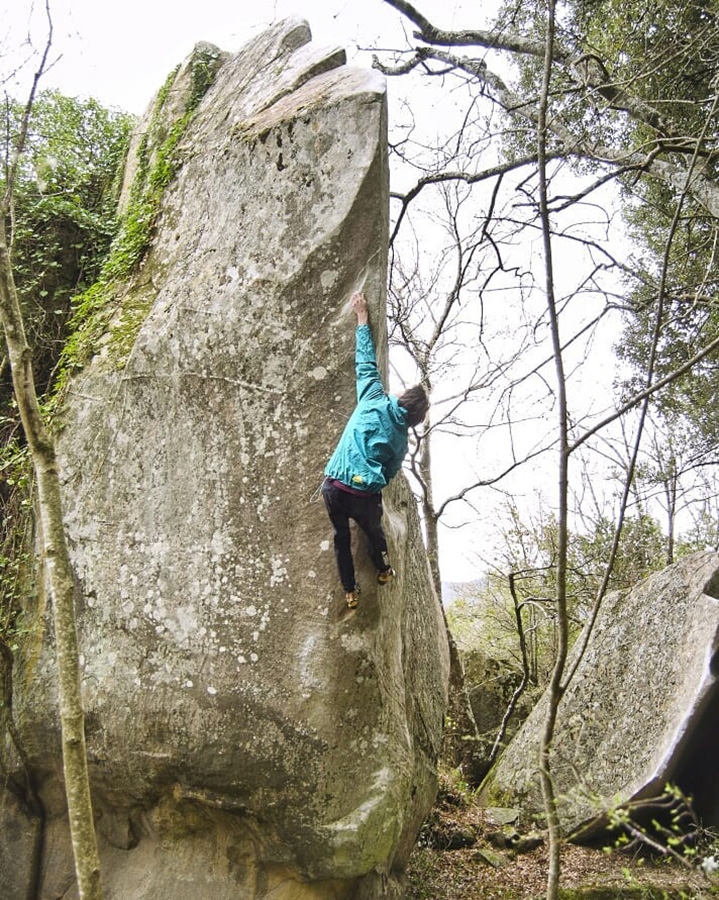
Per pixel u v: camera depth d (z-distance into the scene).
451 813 8.88
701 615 8.25
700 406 11.45
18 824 6.14
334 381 5.75
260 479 5.80
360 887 5.84
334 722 5.47
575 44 9.02
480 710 12.12
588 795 3.89
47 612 6.16
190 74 7.52
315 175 6.02
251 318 5.98
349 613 5.54
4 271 4.21
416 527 8.13
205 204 6.61
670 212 10.30
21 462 6.68
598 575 13.52
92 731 5.84
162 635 5.80
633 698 8.48
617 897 6.88
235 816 5.66
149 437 6.18
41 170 7.15
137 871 5.94
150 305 6.59
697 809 8.22
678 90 9.21
